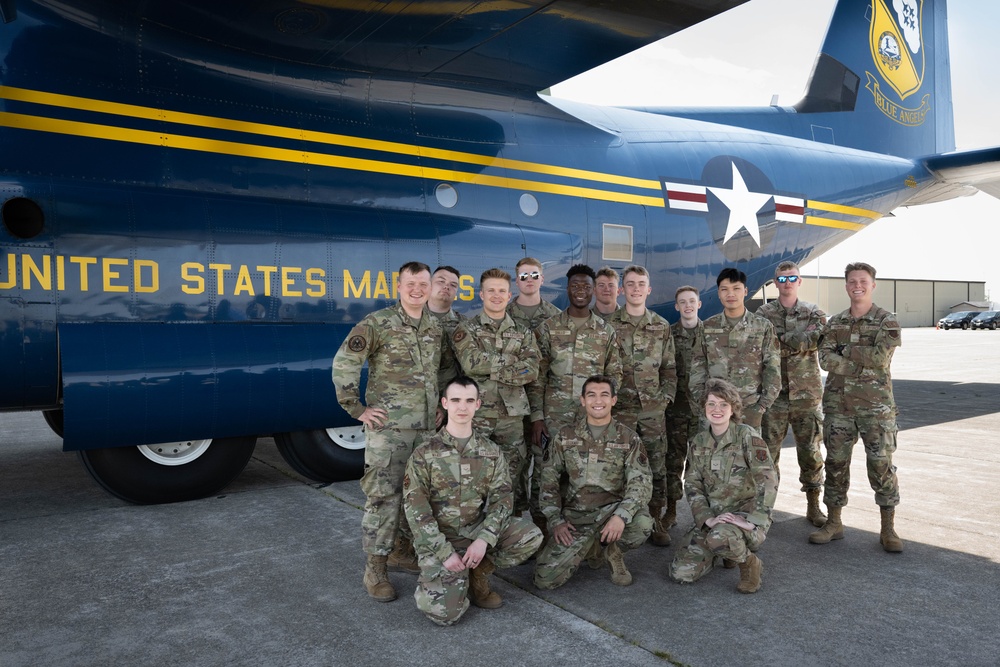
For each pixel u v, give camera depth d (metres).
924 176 11.81
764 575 4.13
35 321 4.96
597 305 5.22
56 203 5.04
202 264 5.53
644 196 8.20
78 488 6.09
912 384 14.16
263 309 5.79
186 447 5.68
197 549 4.50
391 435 3.92
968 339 35.09
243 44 5.81
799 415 5.07
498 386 4.34
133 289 5.27
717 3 5.34
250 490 6.04
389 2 5.18
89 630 3.37
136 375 5.12
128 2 5.21
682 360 5.24
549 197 7.48
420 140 6.80
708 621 3.51
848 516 5.31
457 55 6.23
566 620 3.52
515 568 4.27
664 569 4.27
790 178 9.74
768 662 3.09
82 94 5.29
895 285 59.72
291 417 5.82
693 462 4.12
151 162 5.54
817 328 4.93
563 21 5.67
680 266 8.52
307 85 6.28
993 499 5.71
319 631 3.38
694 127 9.28
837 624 3.47
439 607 3.41
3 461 7.25
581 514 4.16
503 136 7.35
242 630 3.38
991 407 10.89
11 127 5.02
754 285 9.59
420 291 4.02
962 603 3.73
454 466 3.66
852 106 11.55
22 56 5.09
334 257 6.08
